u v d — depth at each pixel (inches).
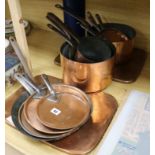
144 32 36.8
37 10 44.8
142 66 34.6
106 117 26.9
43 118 25.8
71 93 29.1
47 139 23.9
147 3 34.4
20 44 30.8
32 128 25.2
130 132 25.3
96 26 35.2
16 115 27.2
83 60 29.9
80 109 27.1
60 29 30.0
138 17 36.2
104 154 23.2
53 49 39.9
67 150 23.6
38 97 28.7
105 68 28.7
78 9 34.4
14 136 25.5
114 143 24.2
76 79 29.4
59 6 33.7
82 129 25.5
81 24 33.2
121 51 33.2
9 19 45.1
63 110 26.9
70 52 30.3
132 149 23.5
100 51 30.1
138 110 27.8
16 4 28.0
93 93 30.3
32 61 37.1
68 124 25.1
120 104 28.8
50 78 33.1
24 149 24.4
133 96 29.7
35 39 43.0
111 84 31.7
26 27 44.7
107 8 37.7
